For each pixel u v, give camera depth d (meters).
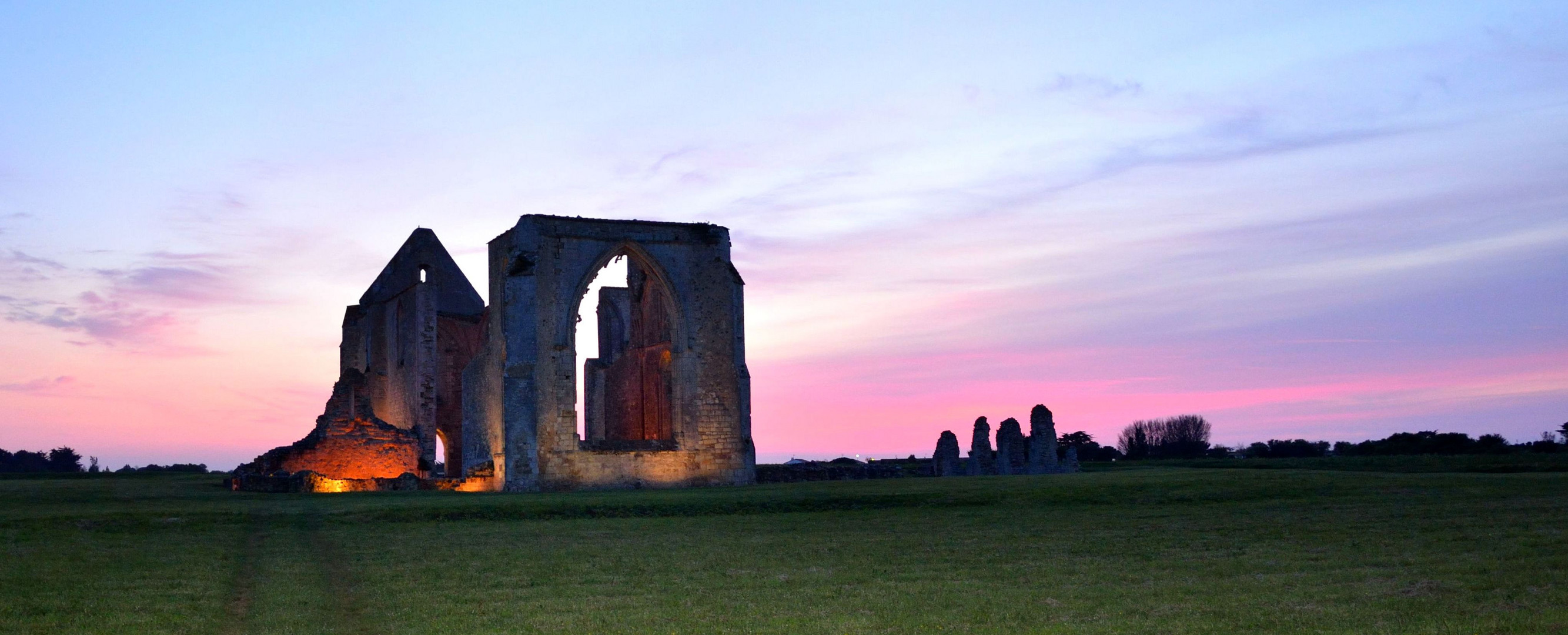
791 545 25.58
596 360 60.19
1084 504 33.69
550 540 26.91
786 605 18.11
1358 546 23.05
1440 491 33.62
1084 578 20.20
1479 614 15.89
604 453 48.72
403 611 17.89
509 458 47.00
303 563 22.98
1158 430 115.75
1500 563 20.08
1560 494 31.36
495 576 21.34
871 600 18.44
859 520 30.67
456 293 65.00
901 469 55.59
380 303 63.81
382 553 24.53
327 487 43.81
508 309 48.03
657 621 17.00
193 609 17.98
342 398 51.66
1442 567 19.94
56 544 25.62
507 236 50.16
